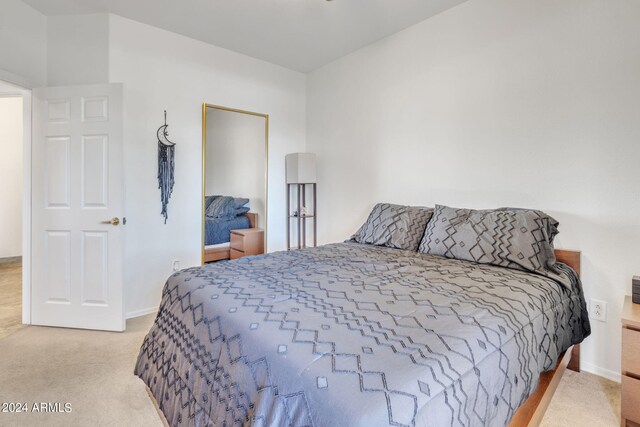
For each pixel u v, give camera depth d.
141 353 1.68
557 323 1.51
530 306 1.34
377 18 2.75
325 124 3.79
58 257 2.63
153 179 2.96
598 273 1.94
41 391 1.80
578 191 2.00
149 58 2.91
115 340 2.42
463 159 2.55
